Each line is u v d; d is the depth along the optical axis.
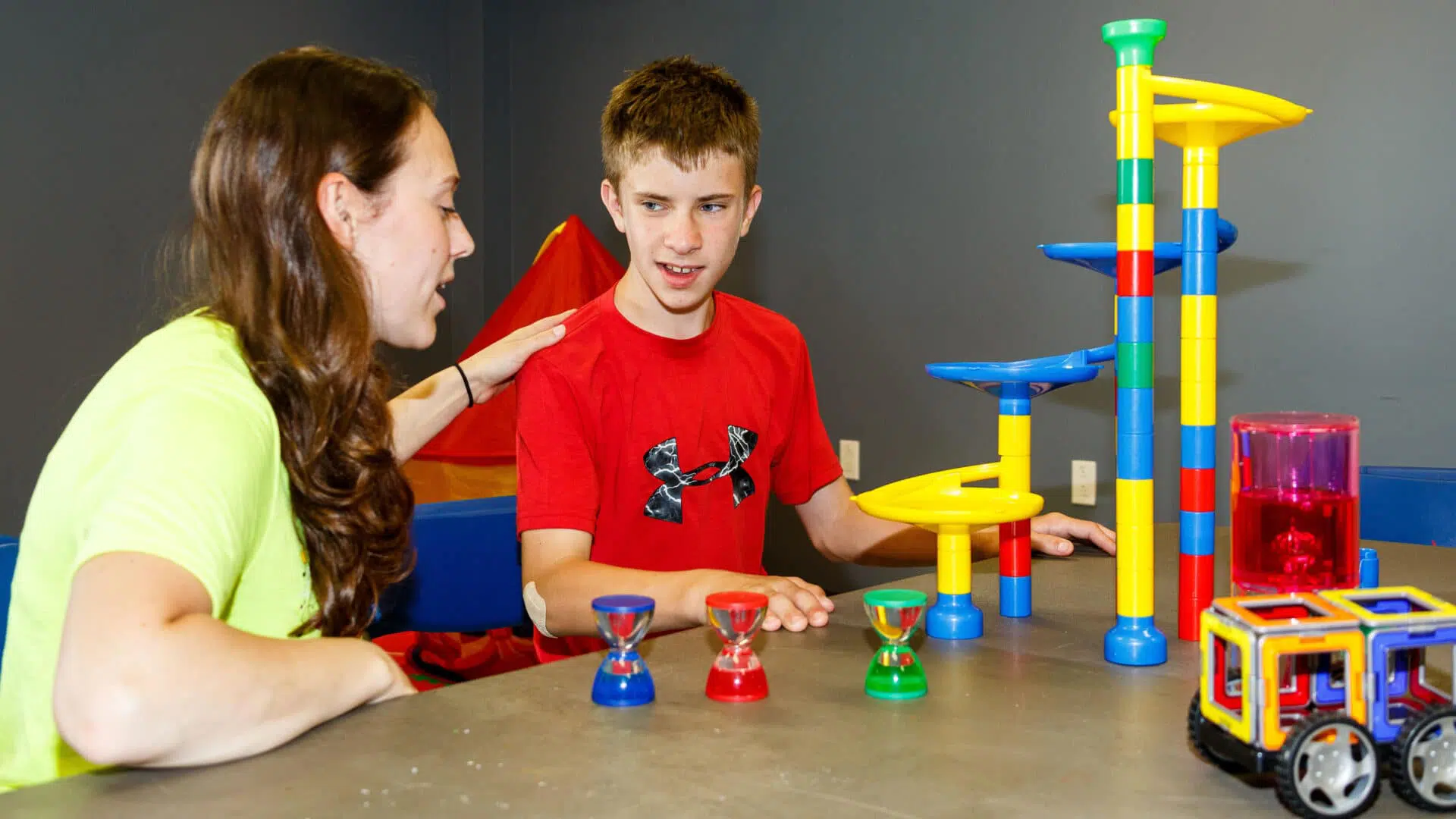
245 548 0.69
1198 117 0.75
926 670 0.76
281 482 0.78
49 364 2.87
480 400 1.20
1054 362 0.88
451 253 0.91
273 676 0.62
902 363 3.03
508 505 1.51
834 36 3.10
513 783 0.57
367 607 0.85
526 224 3.81
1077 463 2.76
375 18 3.57
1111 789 0.56
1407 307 2.29
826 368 3.18
